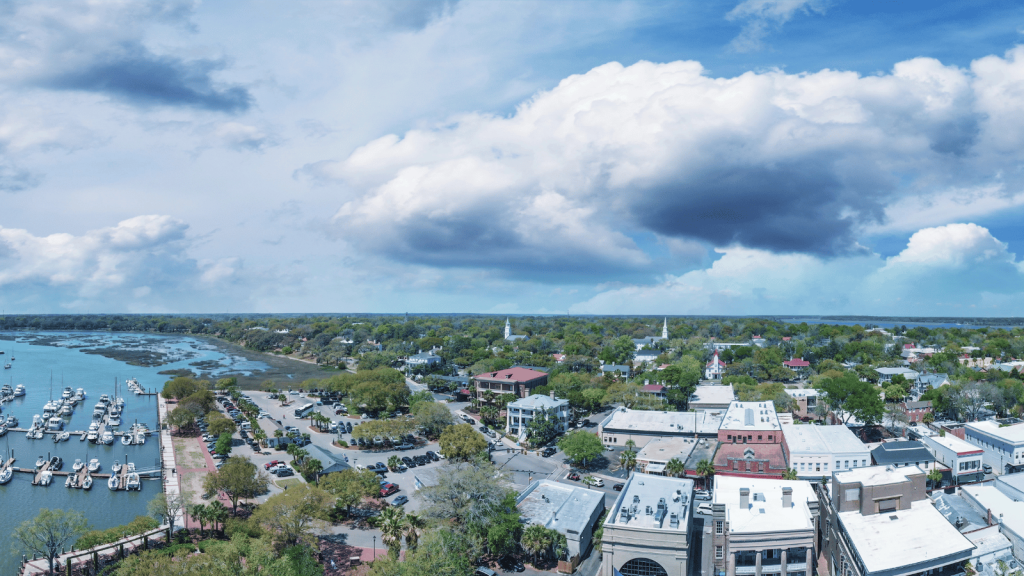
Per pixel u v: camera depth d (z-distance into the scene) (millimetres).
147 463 189625
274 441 197000
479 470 127000
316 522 119750
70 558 115188
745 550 101750
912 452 154375
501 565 114000
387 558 101812
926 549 93688
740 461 149000
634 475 130250
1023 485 125375
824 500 114000
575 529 113688
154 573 95562
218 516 126312
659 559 102750
